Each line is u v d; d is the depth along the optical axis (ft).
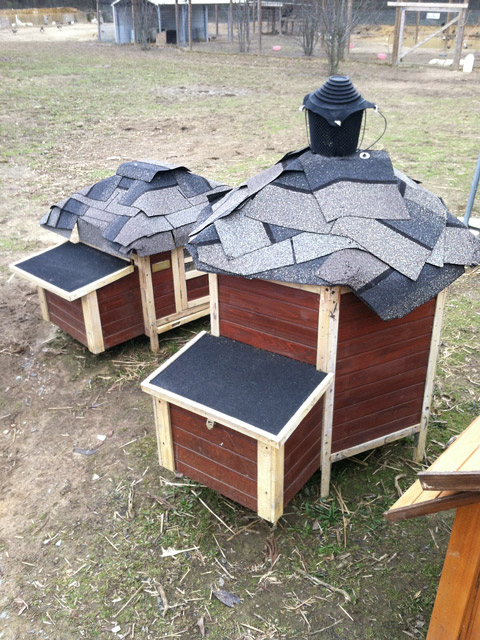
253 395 8.63
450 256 8.91
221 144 33.01
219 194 11.14
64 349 15.06
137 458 11.39
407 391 10.02
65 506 10.35
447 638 6.81
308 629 8.09
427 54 74.18
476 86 50.26
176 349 14.76
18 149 33.01
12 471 11.25
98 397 13.25
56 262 13.91
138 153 31.68
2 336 15.74
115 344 13.89
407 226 8.93
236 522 9.80
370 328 9.03
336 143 9.37
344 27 58.03
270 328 9.38
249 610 8.38
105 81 55.01
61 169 29.35
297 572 8.89
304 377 8.88
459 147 31.35
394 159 29.37
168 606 8.48
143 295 13.82
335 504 10.03
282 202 9.26
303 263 8.53
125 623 8.28
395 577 8.76
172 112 41.93
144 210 13.19
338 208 8.87
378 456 11.18
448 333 15.21
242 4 82.07
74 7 162.91
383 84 51.85
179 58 72.18
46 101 45.91
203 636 8.05
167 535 9.62
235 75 58.13
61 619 8.38
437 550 9.18
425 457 11.07
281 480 8.42
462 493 5.77
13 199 25.39
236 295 9.53
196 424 8.95
